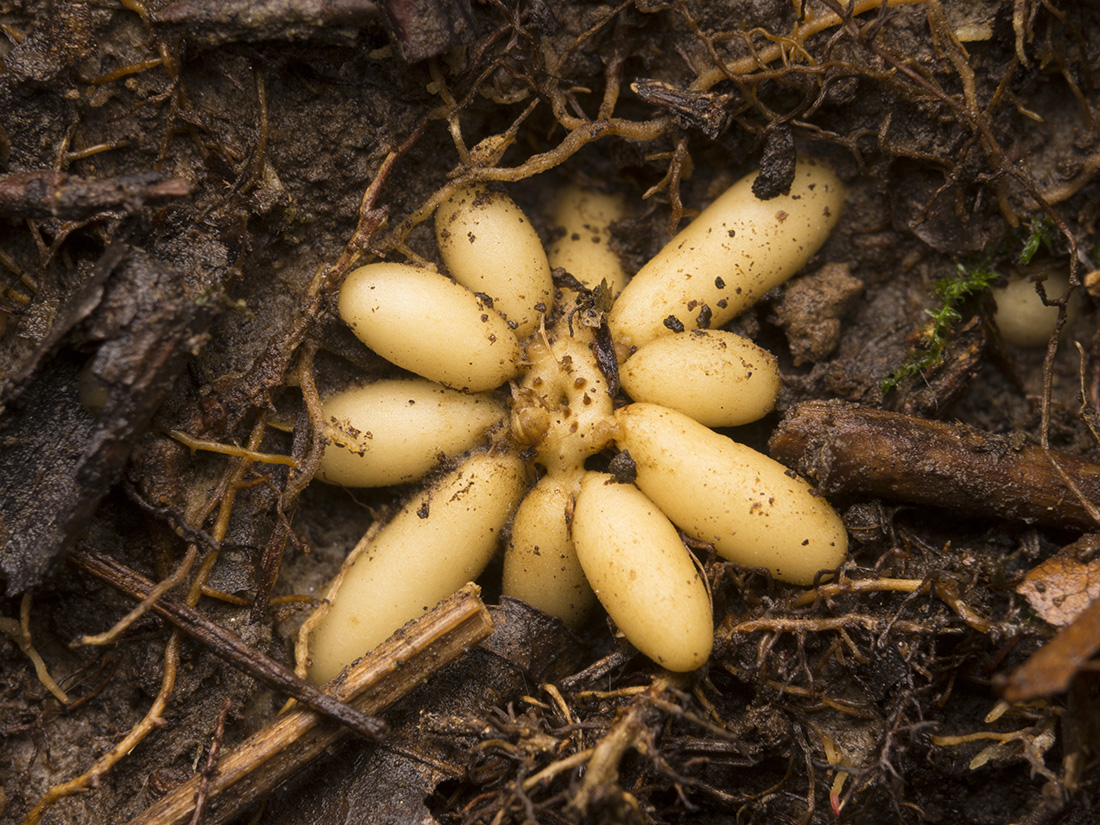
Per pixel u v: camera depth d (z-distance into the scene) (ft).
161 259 0.52
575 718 0.52
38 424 0.51
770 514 0.51
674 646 0.50
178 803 0.50
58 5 0.52
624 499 0.52
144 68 0.52
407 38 0.52
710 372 0.53
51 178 0.50
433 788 0.52
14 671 0.52
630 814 0.49
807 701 0.53
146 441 0.52
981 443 0.53
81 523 0.50
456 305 0.53
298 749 0.51
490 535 0.53
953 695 0.53
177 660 0.52
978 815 0.53
